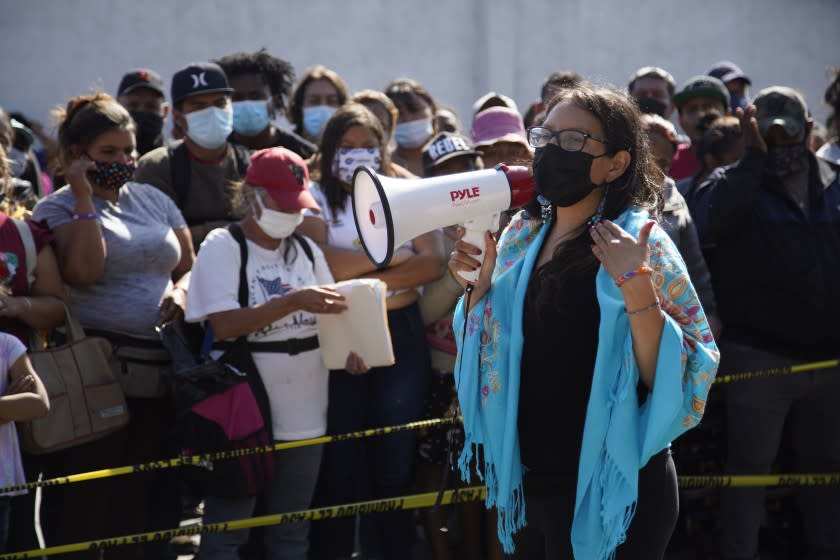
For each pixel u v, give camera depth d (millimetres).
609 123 3350
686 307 3312
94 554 5164
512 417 3404
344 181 5574
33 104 10148
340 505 5418
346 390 5359
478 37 11625
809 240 5844
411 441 5449
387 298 5508
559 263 3396
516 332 3426
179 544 6246
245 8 10719
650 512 3373
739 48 12359
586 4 11922
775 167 5906
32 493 5266
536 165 3418
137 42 10406
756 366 5867
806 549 6352
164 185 5934
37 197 7180
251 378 4961
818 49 12508
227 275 4973
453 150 5992
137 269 5230
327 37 11062
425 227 3477
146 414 5363
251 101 6973
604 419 3225
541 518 3520
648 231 3174
